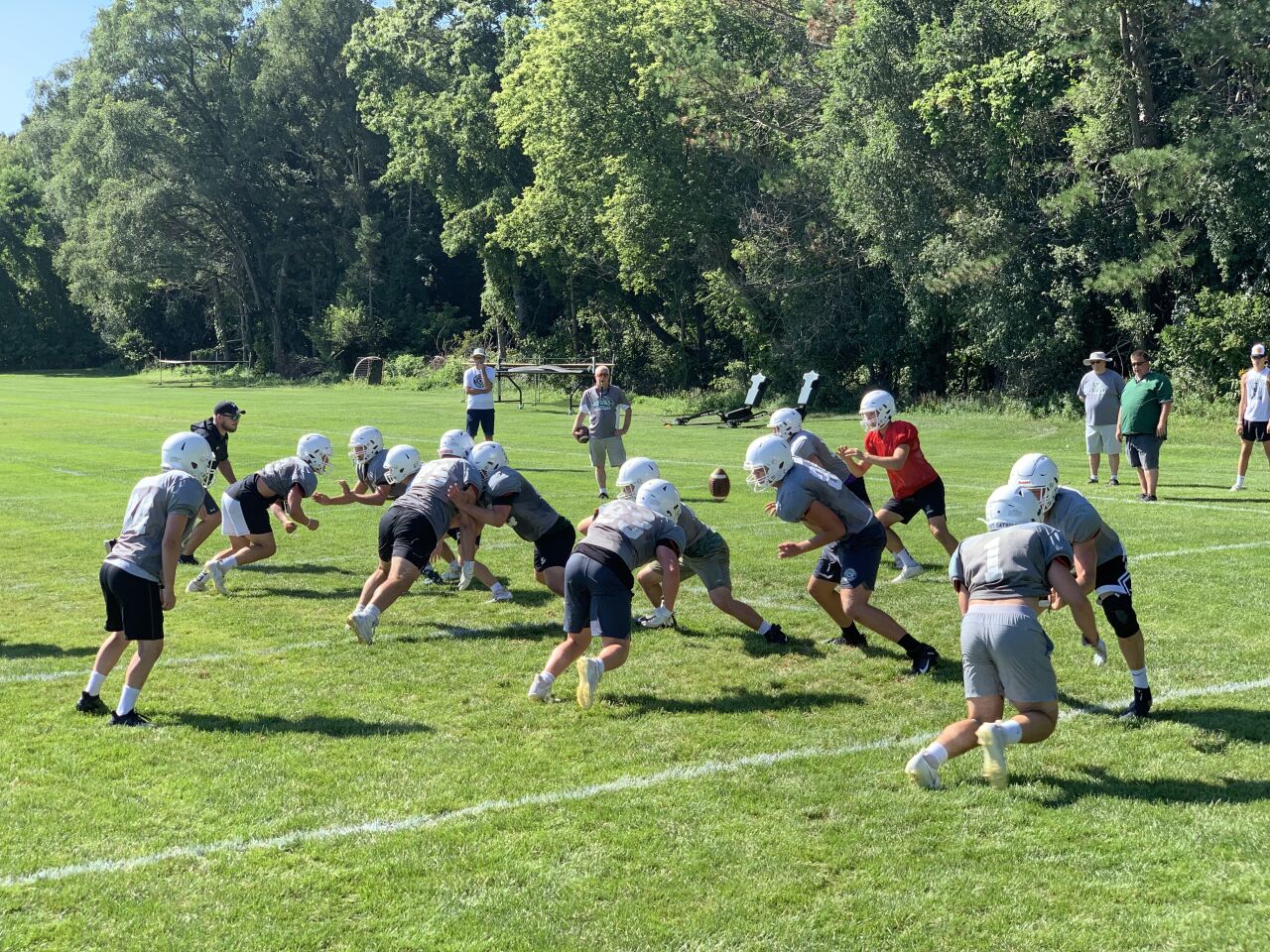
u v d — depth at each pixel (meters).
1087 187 28.89
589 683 6.53
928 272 33.62
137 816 5.29
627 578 6.98
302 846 4.99
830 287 38.88
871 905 4.42
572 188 45.59
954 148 33.22
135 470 19.27
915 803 5.39
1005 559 5.68
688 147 41.97
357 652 8.13
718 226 41.41
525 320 59.91
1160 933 4.18
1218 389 28.14
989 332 32.97
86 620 9.09
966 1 32.44
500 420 31.69
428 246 70.56
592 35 42.97
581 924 4.30
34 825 5.19
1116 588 6.48
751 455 7.41
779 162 39.97
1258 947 4.07
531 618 9.08
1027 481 6.17
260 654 8.05
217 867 4.79
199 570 10.94
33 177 84.75
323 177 73.38
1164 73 30.16
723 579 8.23
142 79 67.81
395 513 8.31
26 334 83.25
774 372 41.53
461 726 6.56
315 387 59.12
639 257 43.41
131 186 67.12
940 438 25.75
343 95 70.50
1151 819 5.16
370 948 4.14
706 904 4.44
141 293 74.12
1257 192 26.92
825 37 40.78
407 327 68.44
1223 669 7.34
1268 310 26.98
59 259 72.81
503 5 62.00
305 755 6.09
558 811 5.34
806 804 5.40
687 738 6.34
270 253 70.19
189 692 7.19
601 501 15.22
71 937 4.21
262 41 72.50
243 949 4.13
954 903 4.43
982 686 5.68
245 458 20.86
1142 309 30.00
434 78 61.28
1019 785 5.59
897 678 7.42
